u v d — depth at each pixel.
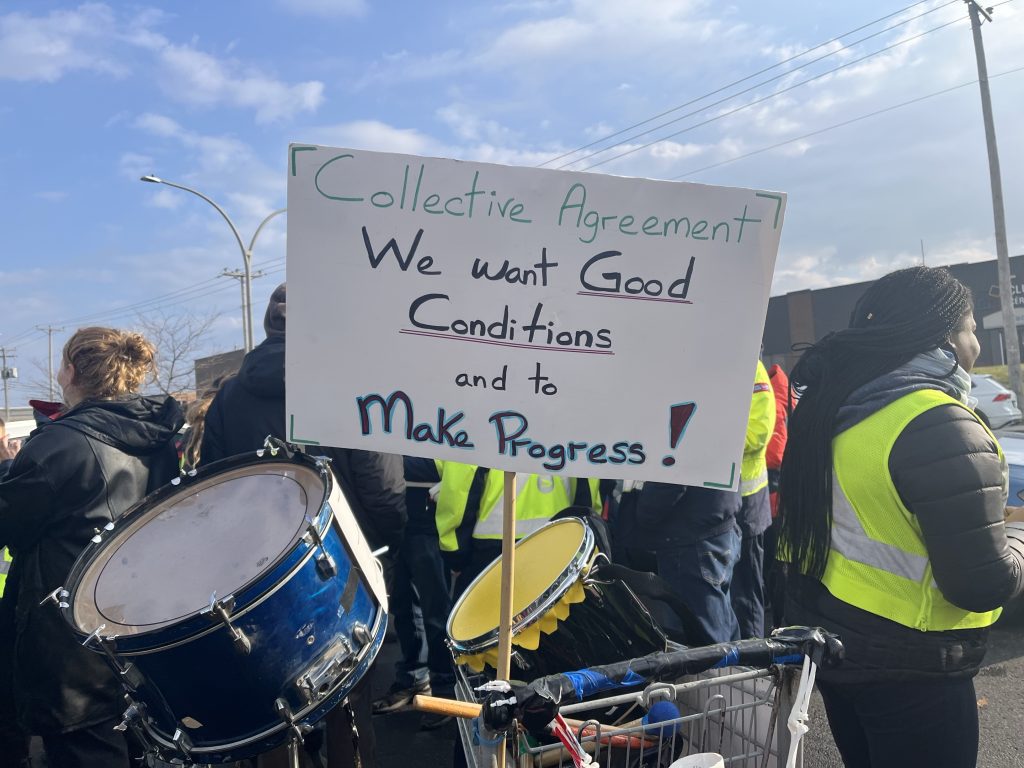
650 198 1.70
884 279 1.93
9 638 2.71
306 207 1.72
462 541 3.54
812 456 1.88
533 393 1.74
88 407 2.52
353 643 1.79
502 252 1.72
